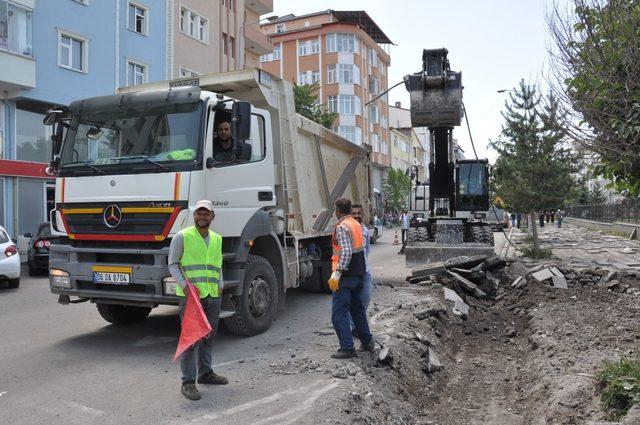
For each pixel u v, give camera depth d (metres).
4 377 5.76
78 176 6.85
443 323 8.77
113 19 24.38
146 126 6.77
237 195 7.03
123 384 5.48
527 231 34.69
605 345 6.96
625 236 29.17
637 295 10.11
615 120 4.53
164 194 6.31
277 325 8.15
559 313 8.81
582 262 17.36
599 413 4.79
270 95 8.43
